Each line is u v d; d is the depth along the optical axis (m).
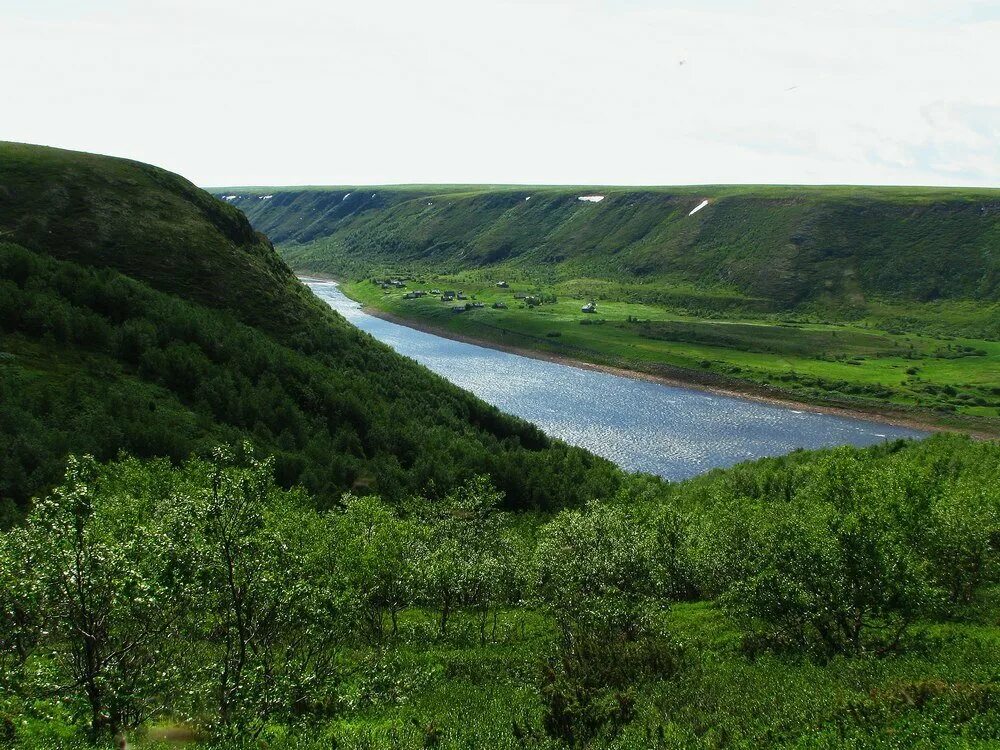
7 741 16.78
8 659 18.20
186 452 73.12
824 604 27.52
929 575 33.25
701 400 167.62
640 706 22.31
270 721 19.20
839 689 21.72
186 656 19.61
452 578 37.44
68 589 16.33
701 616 37.88
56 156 139.62
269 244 163.50
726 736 19.22
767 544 30.70
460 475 92.44
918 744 16.84
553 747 19.80
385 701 22.53
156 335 97.50
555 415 150.75
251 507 18.78
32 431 65.81
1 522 51.38
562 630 31.17
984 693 19.17
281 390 99.00
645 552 37.44
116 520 22.19
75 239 119.81
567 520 37.97
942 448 84.06
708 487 82.62
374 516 44.12
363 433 100.69
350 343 131.25
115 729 17.41
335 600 20.17
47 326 89.94
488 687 26.73
